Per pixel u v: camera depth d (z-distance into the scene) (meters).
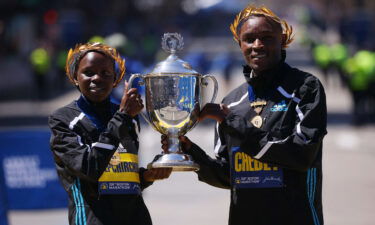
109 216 7.78
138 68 17.64
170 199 18.36
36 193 15.73
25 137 15.59
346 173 22.02
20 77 65.81
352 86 35.91
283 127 7.95
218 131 8.58
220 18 133.00
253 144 7.77
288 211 7.92
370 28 76.00
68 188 7.94
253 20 8.04
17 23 72.50
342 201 17.52
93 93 7.88
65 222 14.83
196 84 8.09
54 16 72.88
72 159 7.68
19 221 14.96
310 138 7.72
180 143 8.29
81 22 73.75
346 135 32.59
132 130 8.08
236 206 8.11
